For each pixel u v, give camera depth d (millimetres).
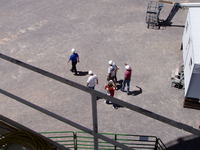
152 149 10273
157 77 14242
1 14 20375
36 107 2268
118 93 13281
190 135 10773
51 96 13219
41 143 2461
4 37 17797
